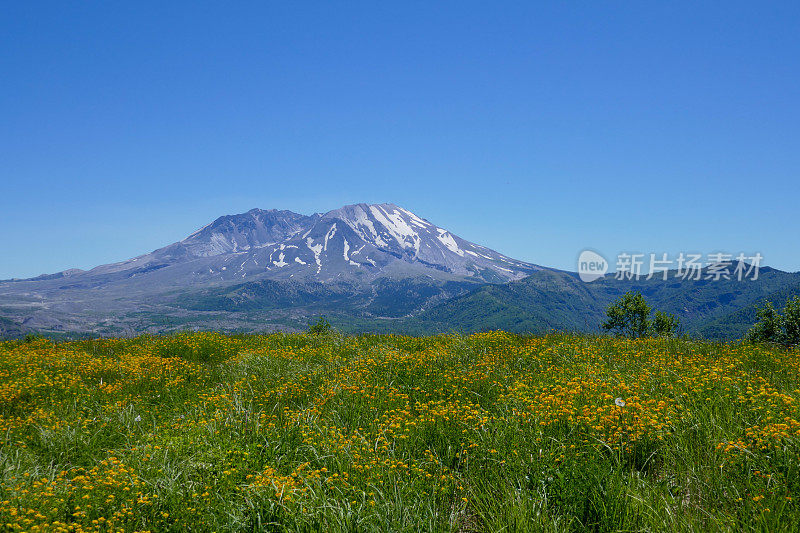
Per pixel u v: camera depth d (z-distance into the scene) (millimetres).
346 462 6297
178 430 7527
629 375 9359
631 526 4684
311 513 5020
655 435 6262
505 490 5309
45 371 13133
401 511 5105
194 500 5320
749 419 6625
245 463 6203
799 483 4855
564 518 4914
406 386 10039
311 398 9578
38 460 6965
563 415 7043
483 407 8555
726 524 4602
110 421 8562
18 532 4578
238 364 13391
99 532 4844
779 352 12578
